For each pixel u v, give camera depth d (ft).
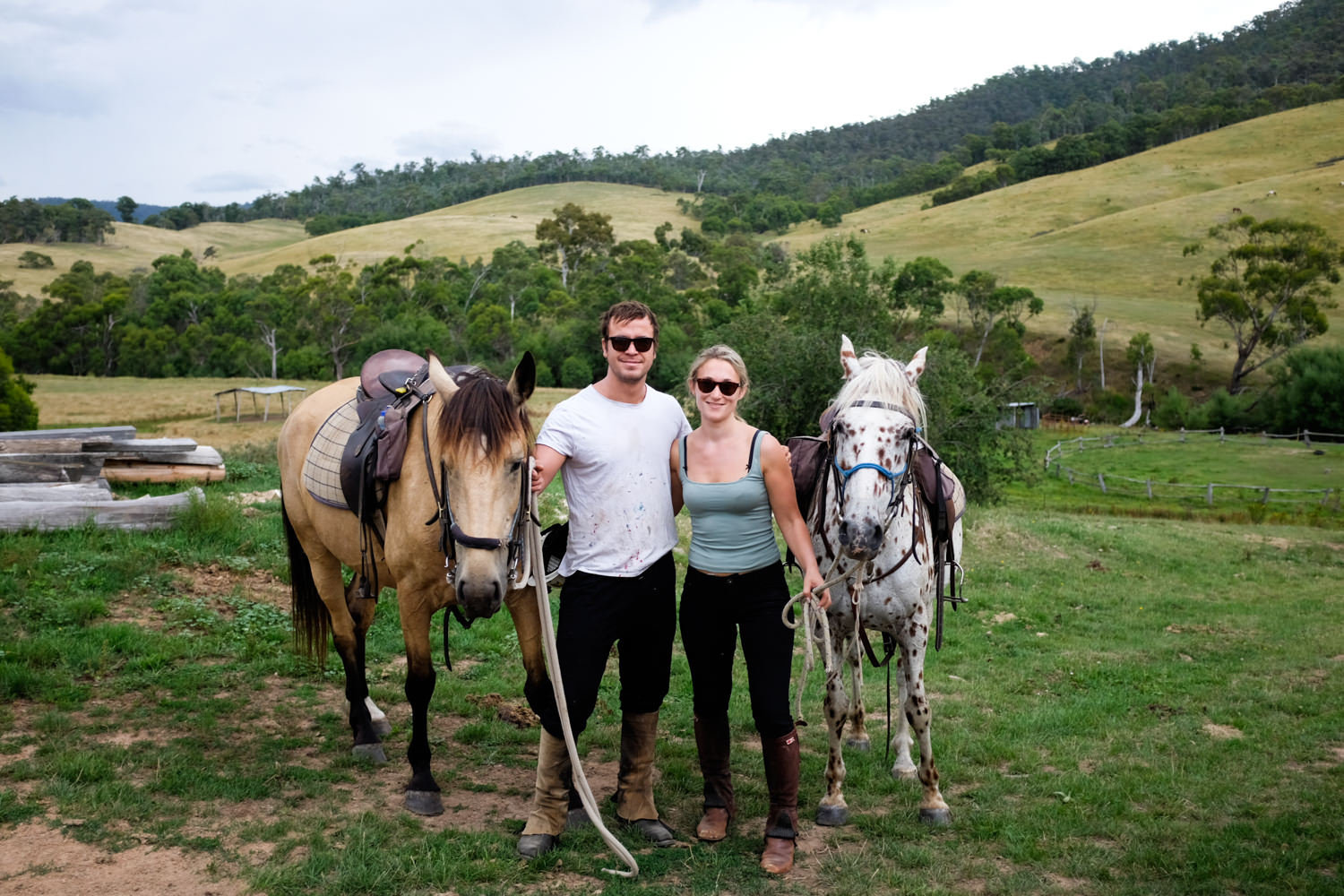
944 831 13.55
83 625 19.75
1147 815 14.28
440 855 11.60
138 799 12.67
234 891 10.66
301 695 17.83
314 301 242.58
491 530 11.13
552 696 13.03
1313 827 13.78
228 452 53.26
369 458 13.37
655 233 407.23
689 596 12.61
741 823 13.51
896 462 12.46
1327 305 210.18
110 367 252.83
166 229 606.55
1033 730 18.90
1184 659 26.89
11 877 10.60
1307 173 357.61
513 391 11.78
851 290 66.33
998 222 392.68
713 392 11.89
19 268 407.64
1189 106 545.03
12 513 24.41
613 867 11.78
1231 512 87.76
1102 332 228.63
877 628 14.19
